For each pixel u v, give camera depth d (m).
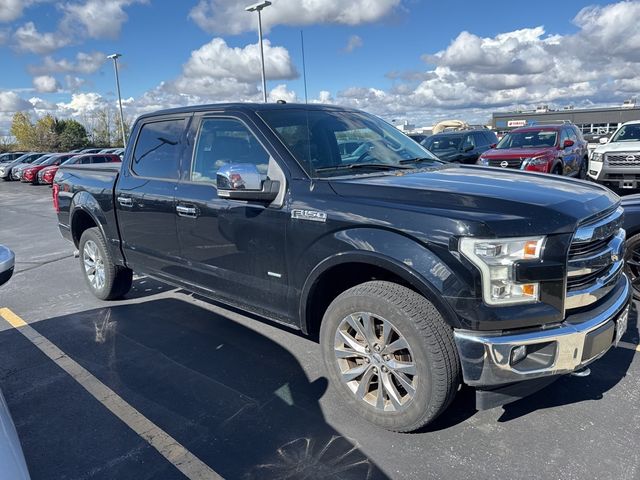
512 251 2.43
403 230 2.62
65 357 4.06
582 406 3.11
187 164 3.99
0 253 3.01
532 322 2.46
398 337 2.79
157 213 4.16
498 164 12.07
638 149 10.43
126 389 3.51
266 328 4.55
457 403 3.20
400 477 2.53
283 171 3.24
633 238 4.64
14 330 4.71
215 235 3.64
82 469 2.68
